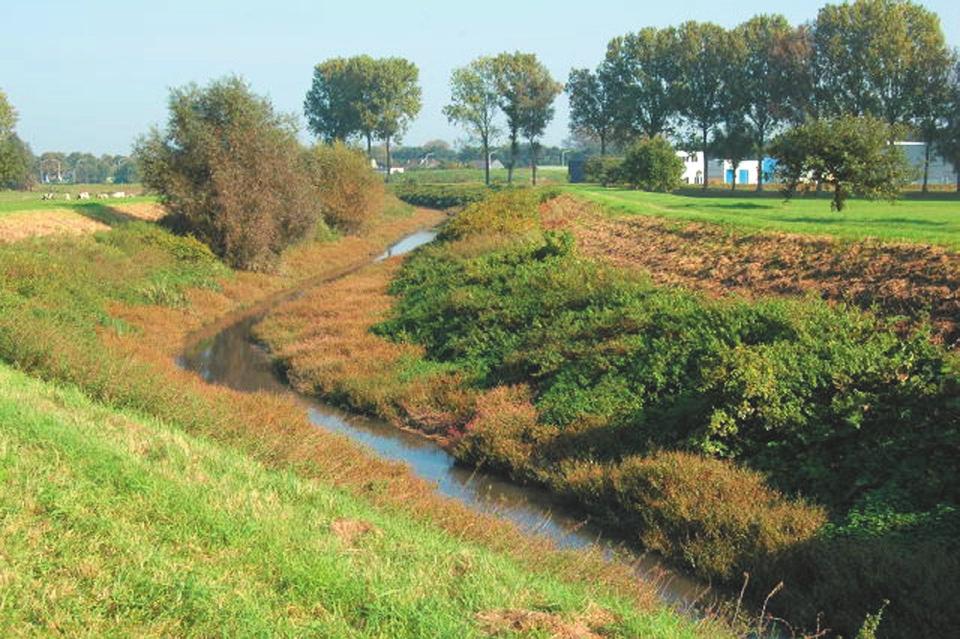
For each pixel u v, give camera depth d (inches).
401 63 4948.3
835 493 519.5
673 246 1301.7
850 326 645.3
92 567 305.1
